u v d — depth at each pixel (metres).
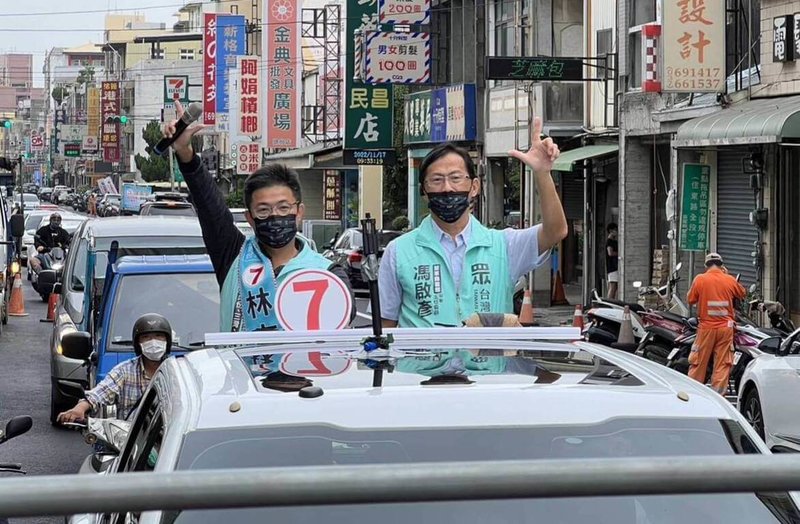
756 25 20.41
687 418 3.55
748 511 3.45
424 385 3.67
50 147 156.38
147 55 115.62
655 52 20.47
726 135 18.55
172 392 3.87
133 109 106.81
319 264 5.63
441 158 5.38
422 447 3.36
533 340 4.58
